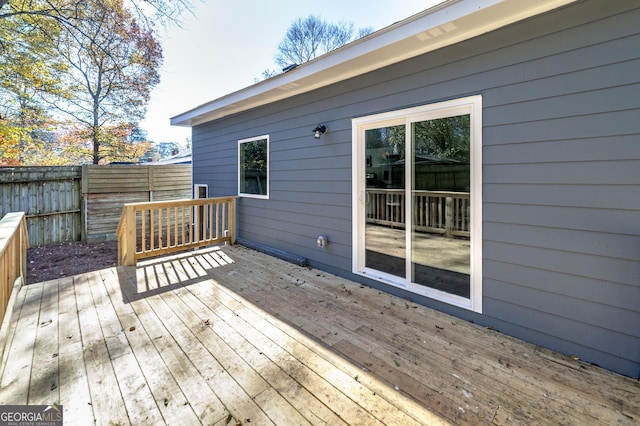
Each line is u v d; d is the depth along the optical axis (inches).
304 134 173.3
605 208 80.1
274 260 184.5
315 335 96.7
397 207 129.9
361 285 142.8
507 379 75.6
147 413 64.2
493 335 97.9
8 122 364.8
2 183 253.4
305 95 171.2
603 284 81.1
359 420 62.4
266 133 202.4
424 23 100.7
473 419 62.6
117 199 310.3
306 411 64.9
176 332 98.5
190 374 77.2
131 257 171.9
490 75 99.0
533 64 90.1
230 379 75.3
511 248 96.8
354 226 147.1
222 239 218.4
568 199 85.7
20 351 87.5
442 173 113.7
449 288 113.8
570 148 84.7
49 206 277.4
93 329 100.5
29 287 138.4
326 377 76.1
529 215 92.8
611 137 78.5
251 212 221.0
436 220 116.5
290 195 185.8
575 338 85.9
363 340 93.8
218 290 135.6
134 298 126.6
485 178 101.3
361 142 144.0
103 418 62.8
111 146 502.6
